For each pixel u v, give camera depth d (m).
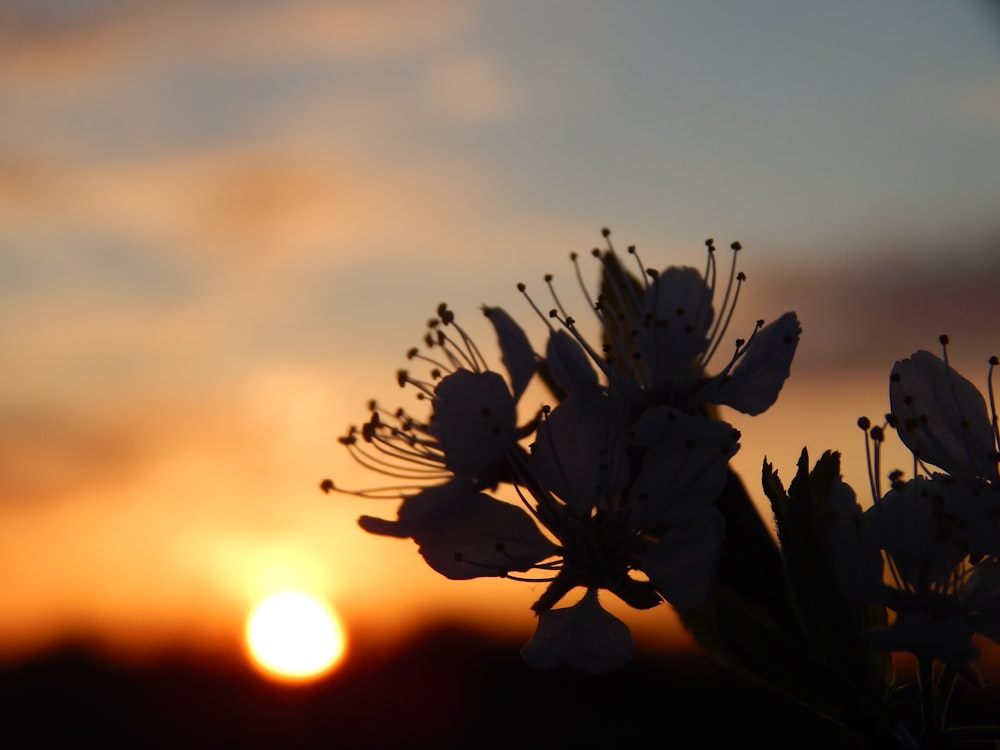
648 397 0.14
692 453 0.13
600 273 0.15
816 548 0.11
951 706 0.11
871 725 0.11
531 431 0.14
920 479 0.11
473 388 0.14
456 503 0.14
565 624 0.13
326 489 0.14
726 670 0.13
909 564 0.11
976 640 0.11
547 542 0.14
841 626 0.11
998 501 0.11
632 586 0.13
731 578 0.12
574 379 0.13
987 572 0.11
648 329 0.14
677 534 0.13
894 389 0.12
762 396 0.14
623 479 0.13
